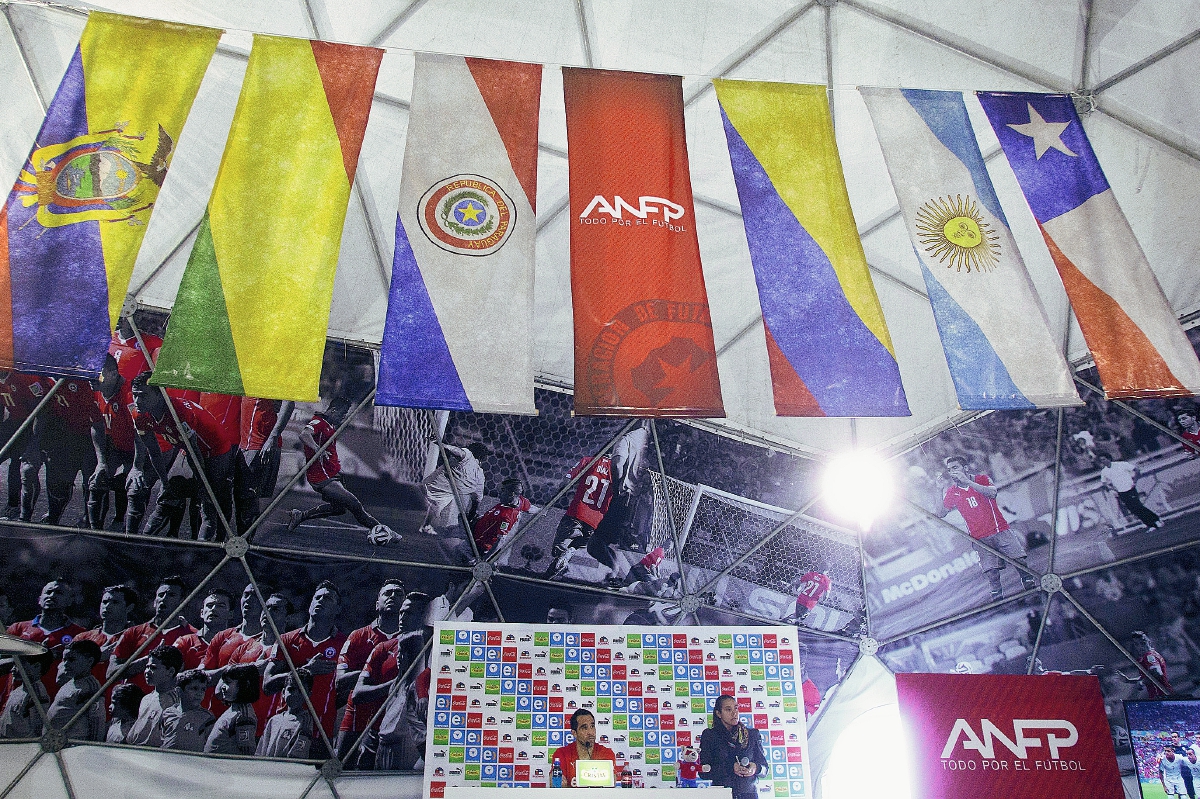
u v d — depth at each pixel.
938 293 7.95
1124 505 11.01
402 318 6.89
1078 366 11.46
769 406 11.95
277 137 7.47
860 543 11.81
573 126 8.02
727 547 11.61
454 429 11.21
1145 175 10.71
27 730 9.03
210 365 6.46
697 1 10.11
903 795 10.68
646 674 10.09
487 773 9.48
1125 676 10.66
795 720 10.02
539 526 11.27
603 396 6.81
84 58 7.44
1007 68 10.56
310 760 9.88
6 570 9.26
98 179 7.05
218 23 9.59
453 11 9.95
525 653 10.06
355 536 10.62
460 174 7.60
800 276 7.73
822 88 8.70
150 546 9.85
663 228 7.63
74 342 6.46
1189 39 10.04
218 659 9.81
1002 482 11.52
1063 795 5.82
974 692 6.12
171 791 9.27
